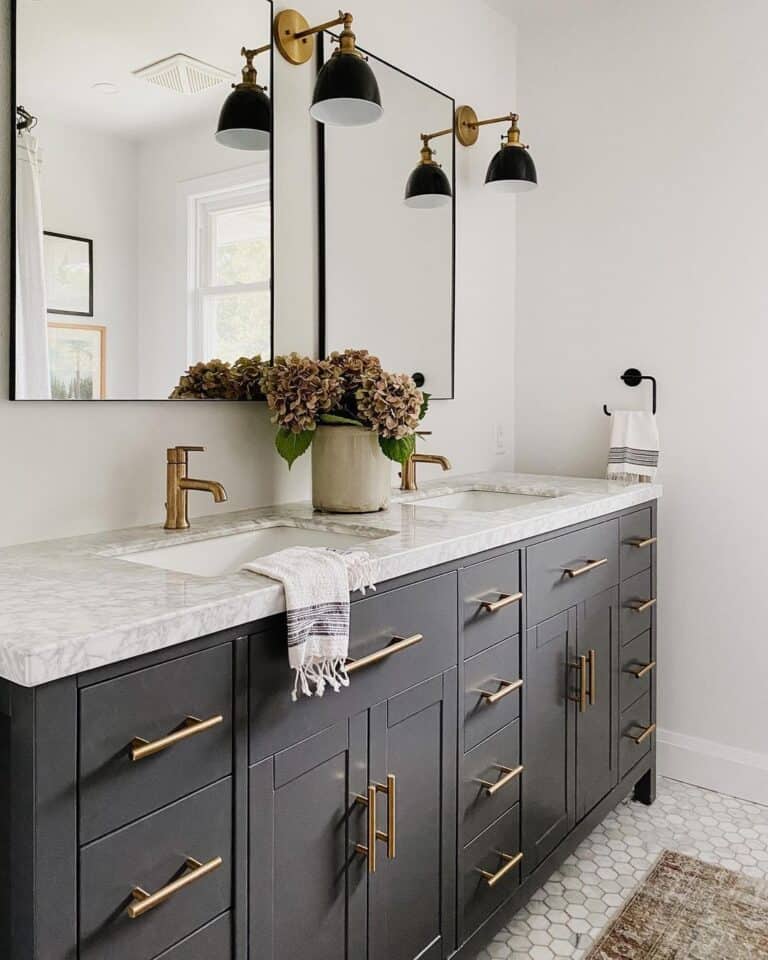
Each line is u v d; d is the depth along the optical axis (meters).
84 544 1.46
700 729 2.58
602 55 2.63
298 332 2.00
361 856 1.36
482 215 2.67
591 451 2.73
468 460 2.66
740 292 2.43
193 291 1.72
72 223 1.50
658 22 2.52
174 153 1.66
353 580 1.27
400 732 1.44
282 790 1.20
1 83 1.39
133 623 0.96
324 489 1.83
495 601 1.69
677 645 2.61
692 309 2.51
